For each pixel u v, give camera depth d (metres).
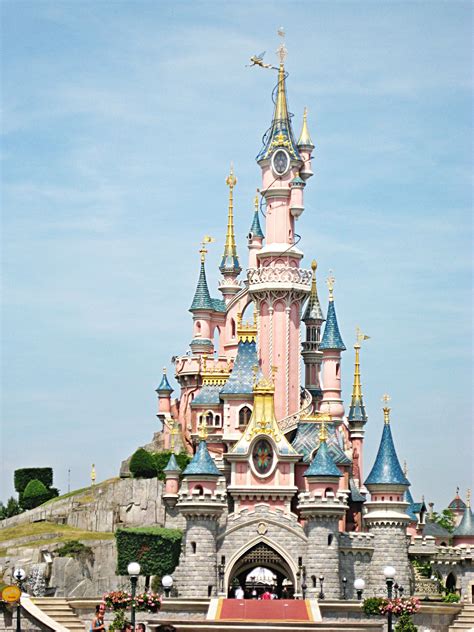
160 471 148.25
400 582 125.44
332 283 146.62
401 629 102.69
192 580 122.56
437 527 164.00
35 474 164.88
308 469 125.44
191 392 158.38
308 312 156.38
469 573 137.12
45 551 133.38
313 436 136.00
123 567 131.62
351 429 159.38
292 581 124.12
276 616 109.12
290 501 128.88
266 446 129.50
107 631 97.62
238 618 108.69
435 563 135.62
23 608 99.06
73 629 106.94
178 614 112.19
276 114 148.25
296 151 147.50
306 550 124.06
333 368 144.25
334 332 144.88
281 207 146.00
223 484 132.12
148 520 144.25
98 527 145.38
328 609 110.31
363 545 126.00
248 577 156.38
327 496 123.50
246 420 137.75
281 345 143.88
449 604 112.88
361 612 109.94
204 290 160.75
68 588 131.62
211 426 148.38
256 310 146.12
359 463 157.75
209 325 160.38
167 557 130.38
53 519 148.50
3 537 142.00
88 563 134.00
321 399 153.25
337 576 122.81
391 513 126.50
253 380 137.25
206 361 155.00
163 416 161.25
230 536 124.38
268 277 144.62
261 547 124.62
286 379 143.62
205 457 125.38
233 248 168.00
